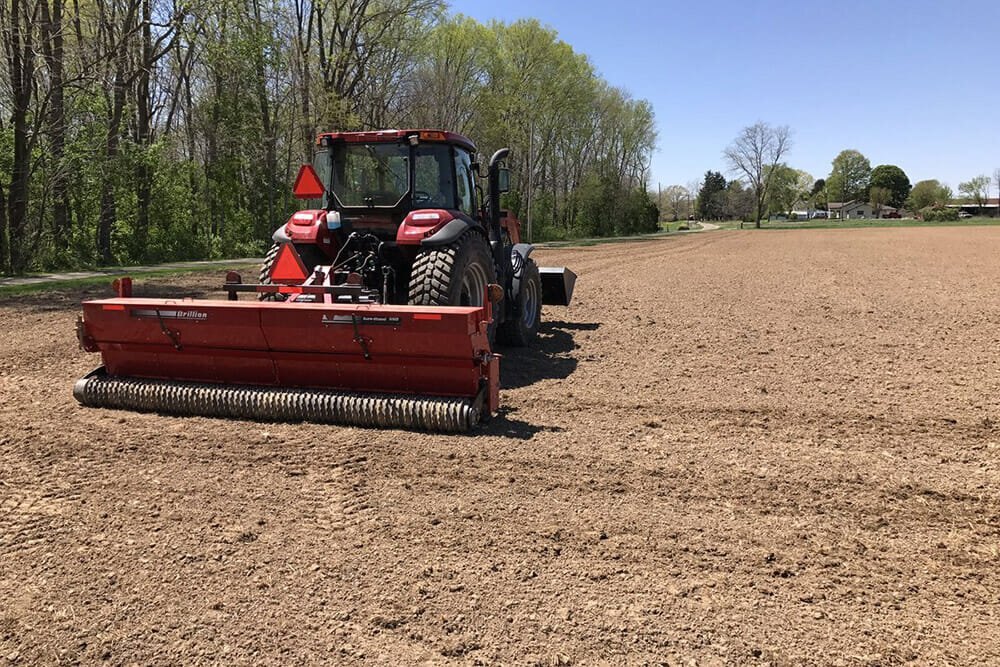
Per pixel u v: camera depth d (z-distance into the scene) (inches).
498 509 153.2
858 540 139.6
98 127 767.1
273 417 209.9
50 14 718.5
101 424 209.5
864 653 104.7
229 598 118.8
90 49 788.6
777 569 128.5
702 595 120.0
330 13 1239.5
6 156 674.2
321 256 280.7
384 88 1288.1
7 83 676.1
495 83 1672.0
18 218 685.9
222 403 211.5
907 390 253.3
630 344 344.8
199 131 1131.9
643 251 1251.2
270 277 265.4
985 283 617.6
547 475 172.1
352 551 134.6
